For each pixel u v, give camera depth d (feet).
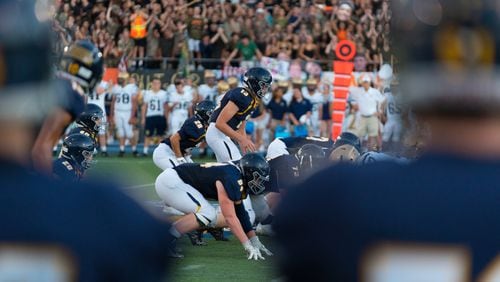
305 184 15.83
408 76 15.52
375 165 15.87
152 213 15.96
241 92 79.92
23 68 15.07
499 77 15.07
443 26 15.06
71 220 15.02
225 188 61.77
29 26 15.11
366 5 151.84
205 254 65.67
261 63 144.15
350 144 66.69
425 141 15.96
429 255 15.08
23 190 15.15
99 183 15.69
